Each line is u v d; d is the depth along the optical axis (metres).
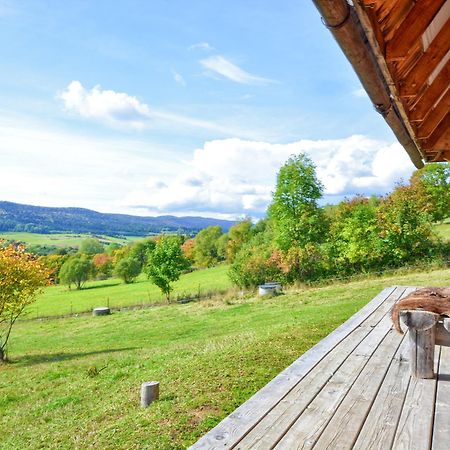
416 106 4.77
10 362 18.00
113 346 19.20
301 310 18.92
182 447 5.73
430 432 3.34
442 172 30.33
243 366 8.98
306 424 3.49
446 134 5.89
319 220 32.81
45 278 19.59
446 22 3.64
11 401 11.40
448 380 4.50
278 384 4.38
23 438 8.10
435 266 25.39
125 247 80.75
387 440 3.22
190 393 7.78
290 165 33.19
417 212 28.20
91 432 7.14
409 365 4.89
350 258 29.08
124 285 63.88
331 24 2.17
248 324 18.39
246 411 3.71
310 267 31.58
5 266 18.47
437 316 4.52
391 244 27.78
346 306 17.17
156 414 6.98
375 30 2.65
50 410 9.88
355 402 3.94
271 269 32.66
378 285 22.50
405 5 2.86
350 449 3.10
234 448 3.11
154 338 19.86
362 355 5.43
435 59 3.82
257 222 65.25
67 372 13.91
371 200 34.31
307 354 5.46
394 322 4.77
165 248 35.38
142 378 10.42
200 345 13.85
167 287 35.12
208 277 51.91
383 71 3.18
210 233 72.06
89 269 67.88
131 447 5.91
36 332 28.69
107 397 9.78
